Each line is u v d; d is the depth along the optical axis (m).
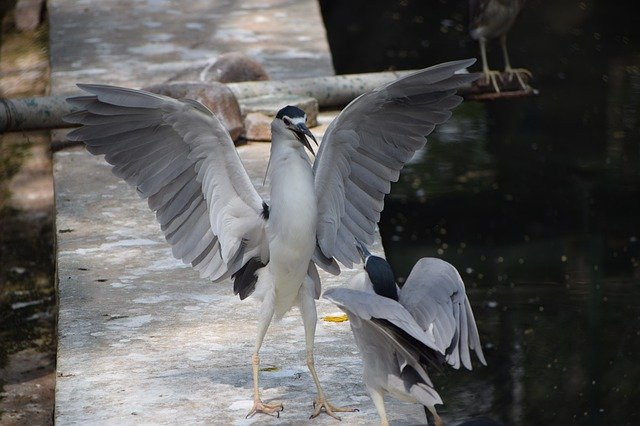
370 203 8.55
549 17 23.02
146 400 8.39
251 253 8.24
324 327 9.70
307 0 21.41
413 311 7.21
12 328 13.00
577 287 13.57
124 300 10.26
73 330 9.63
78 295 10.37
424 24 23.84
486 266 14.30
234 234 8.21
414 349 7.04
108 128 8.22
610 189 16.19
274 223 7.89
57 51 18.27
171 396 8.45
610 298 13.19
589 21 22.80
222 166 8.17
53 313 13.37
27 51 21.00
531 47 21.80
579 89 19.66
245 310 10.07
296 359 9.09
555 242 14.88
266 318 8.20
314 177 8.27
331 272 8.45
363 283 7.76
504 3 15.62
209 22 19.92
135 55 17.95
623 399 10.96
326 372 8.84
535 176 16.69
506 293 13.48
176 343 9.38
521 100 19.11
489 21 15.76
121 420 8.08
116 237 11.84
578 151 17.36
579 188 16.30
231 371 8.88
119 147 8.30
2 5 23.19
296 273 8.03
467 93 15.90
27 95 19.02
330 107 15.95
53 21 20.09
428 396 7.00
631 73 20.30
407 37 23.28
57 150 14.77
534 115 18.70
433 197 16.27
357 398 8.41
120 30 19.42
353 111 8.16
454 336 7.12
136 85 16.34
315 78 15.82
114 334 9.56
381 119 8.30
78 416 8.15
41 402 11.20
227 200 8.23
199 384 8.65
